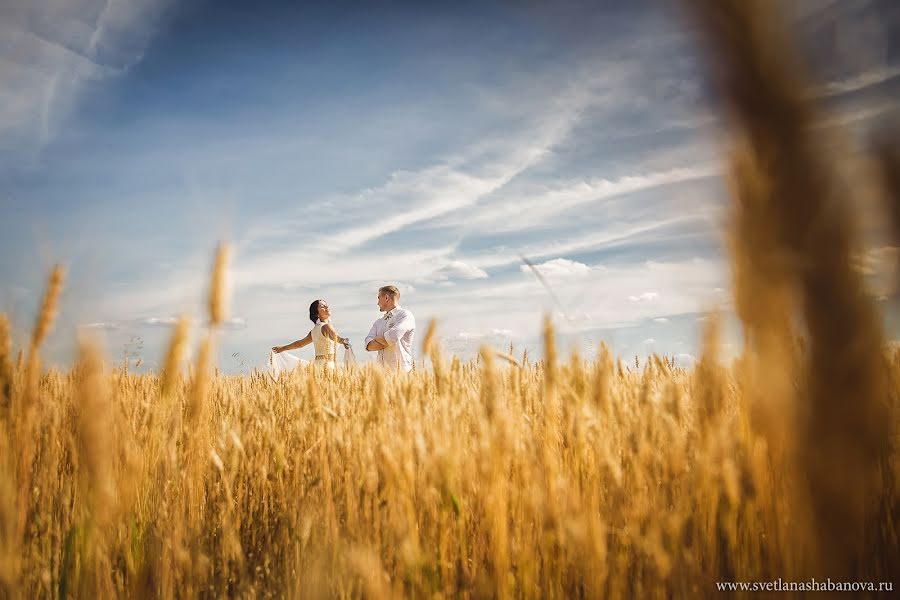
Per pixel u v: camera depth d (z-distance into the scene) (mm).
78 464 2180
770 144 407
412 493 2070
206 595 2236
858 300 444
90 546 1944
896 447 1057
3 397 2010
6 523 1838
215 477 2803
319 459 2764
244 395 3807
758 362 500
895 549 1077
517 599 1923
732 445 1630
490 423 1994
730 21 382
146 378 3061
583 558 1800
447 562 2059
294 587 2248
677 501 1868
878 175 414
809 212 419
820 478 501
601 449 1993
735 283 490
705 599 1712
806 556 551
